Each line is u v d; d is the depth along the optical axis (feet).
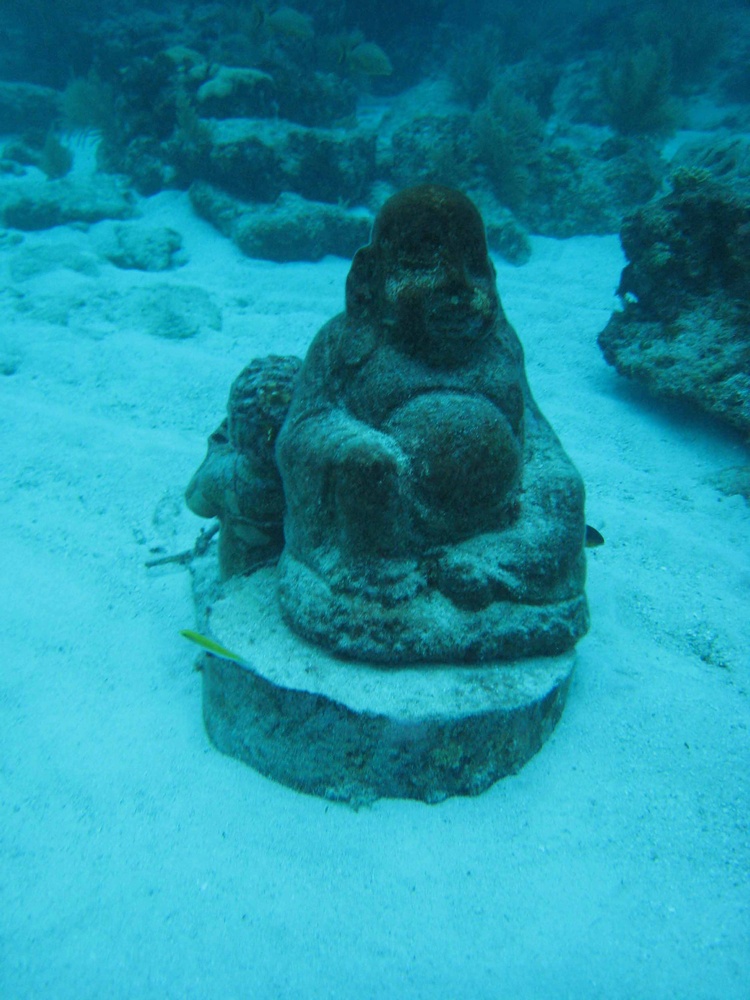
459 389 8.17
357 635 8.24
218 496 10.34
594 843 8.18
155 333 26.02
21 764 9.29
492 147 36.52
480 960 6.94
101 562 14.34
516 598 8.61
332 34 59.88
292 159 34.94
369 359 8.29
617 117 44.42
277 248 33.06
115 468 17.84
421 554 8.55
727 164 26.32
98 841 8.16
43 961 6.93
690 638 12.41
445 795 8.48
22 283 29.99
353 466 7.67
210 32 49.24
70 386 22.21
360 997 6.66
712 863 8.02
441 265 7.50
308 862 7.89
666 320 21.01
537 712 8.66
